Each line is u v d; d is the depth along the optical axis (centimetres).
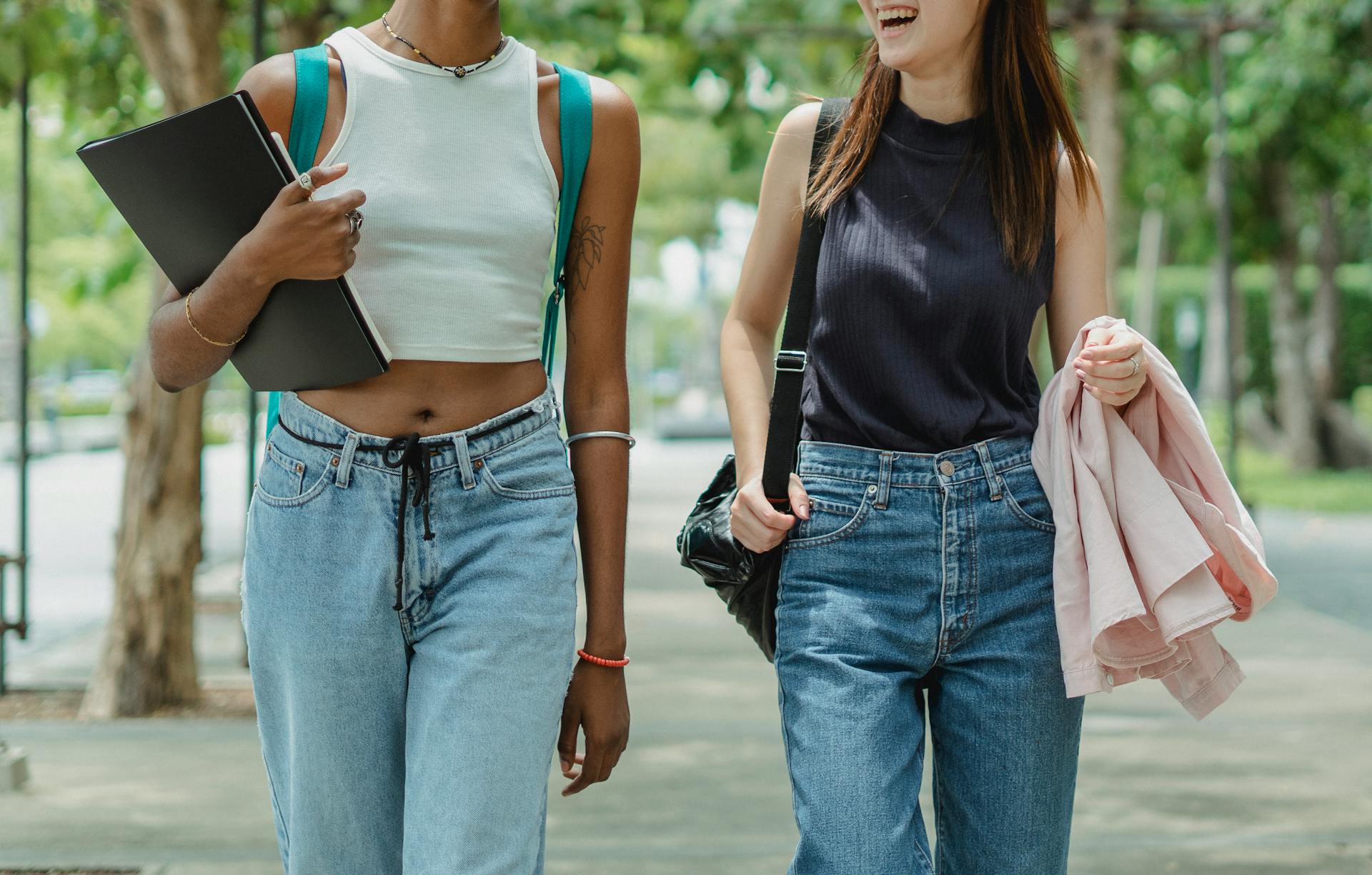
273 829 421
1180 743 526
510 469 202
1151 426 217
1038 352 627
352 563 198
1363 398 2817
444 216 200
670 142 2580
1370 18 1310
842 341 222
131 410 591
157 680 584
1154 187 1902
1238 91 1537
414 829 196
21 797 456
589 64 784
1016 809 220
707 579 234
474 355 201
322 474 198
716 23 796
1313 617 812
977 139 222
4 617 620
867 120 225
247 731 550
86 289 940
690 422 3453
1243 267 2364
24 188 596
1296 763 496
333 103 201
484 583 200
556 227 218
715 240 3061
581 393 222
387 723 205
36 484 2138
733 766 496
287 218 180
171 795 459
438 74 203
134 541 586
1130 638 218
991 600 218
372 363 193
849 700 214
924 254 218
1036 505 219
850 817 208
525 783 199
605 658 220
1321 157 1753
